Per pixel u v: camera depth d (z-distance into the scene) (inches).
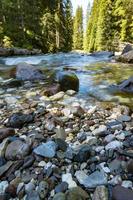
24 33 1133.1
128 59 529.3
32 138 161.5
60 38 1489.9
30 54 794.8
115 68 454.6
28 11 1183.6
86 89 297.9
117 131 174.1
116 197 106.3
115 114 210.5
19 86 310.2
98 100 254.7
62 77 282.4
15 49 769.6
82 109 217.3
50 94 267.4
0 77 367.9
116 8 1503.4
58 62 535.5
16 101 247.3
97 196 108.9
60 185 117.3
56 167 131.6
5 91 287.3
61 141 154.6
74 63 520.1
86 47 2319.1
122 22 1453.0
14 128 183.3
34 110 219.9
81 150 140.3
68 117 203.8
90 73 401.1
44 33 1269.7
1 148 147.6
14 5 1128.8
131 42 1456.7
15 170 131.3
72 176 125.0
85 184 118.1
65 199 107.2
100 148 149.6
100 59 603.8
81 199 108.3
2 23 1075.3
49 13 1294.3
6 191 116.8
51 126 182.2
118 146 150.4
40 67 458.6
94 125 186.9
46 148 145.9
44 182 119.0
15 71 360.5
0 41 1006.4
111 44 1541.6
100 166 131.7
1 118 203.0
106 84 324.2
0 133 164.6
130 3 1414.9
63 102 242.7
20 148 144.7
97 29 1707.7
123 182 118.3
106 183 118.0
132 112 220.1
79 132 175.6
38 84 317.1
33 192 114.9
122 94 279.4
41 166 133.6
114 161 134.3
